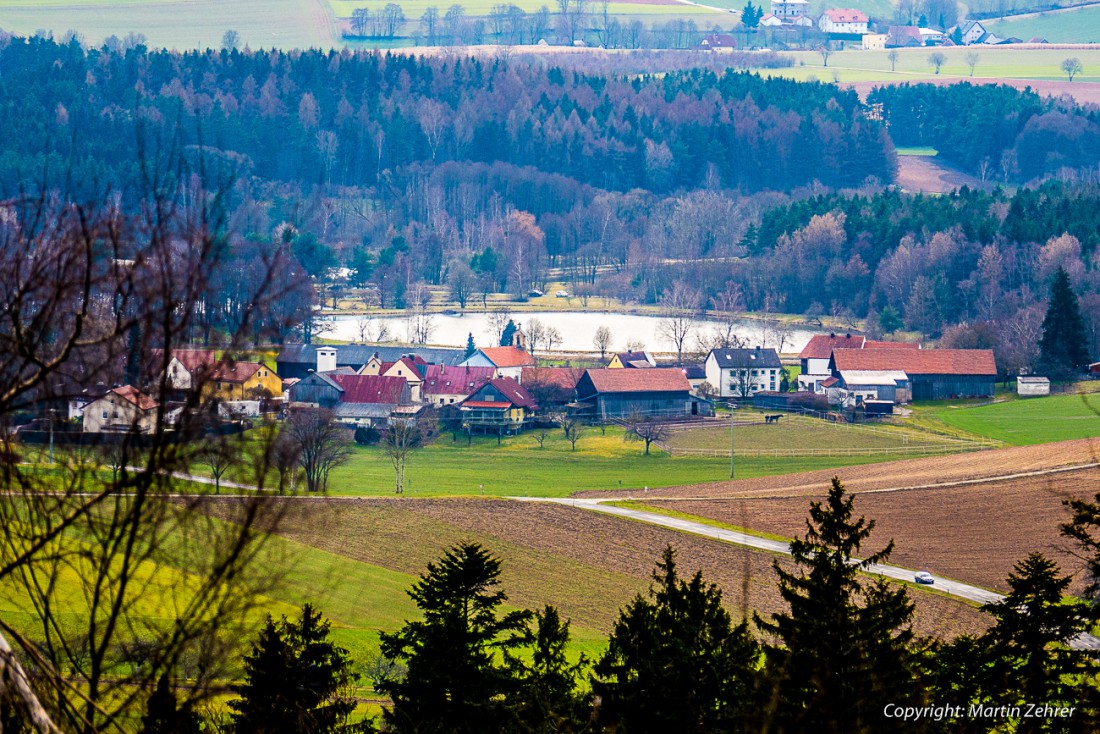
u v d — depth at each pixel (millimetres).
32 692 34750
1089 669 99688
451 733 114125
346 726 101125
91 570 38875
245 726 68812
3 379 37844
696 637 106188
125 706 38562
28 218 38656
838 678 86188
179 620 39125
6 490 38188
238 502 38531
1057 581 111312
